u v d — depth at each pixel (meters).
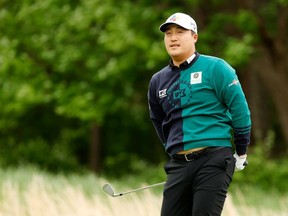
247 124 16.45
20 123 74.50
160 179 50.72
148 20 52.66
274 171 50.38
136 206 27.41
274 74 55.69
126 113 72.50
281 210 31.41
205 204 16.02
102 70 53.84
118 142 78.56
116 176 71.56
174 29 16.41
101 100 57.41
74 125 76.44
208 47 52.62
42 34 59.03
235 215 25.75
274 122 81.50
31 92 57.47
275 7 57.47
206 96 16.27
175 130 16.52
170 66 16.77
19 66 58.19
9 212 27.28
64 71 58.59
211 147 16.16
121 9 53.47
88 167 78.19
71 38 58.41
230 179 16.39
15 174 36.59
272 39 53.94
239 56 48.56
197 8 56.44
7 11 60.97
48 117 74.62
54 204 27.41
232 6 55.25
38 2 57.75
